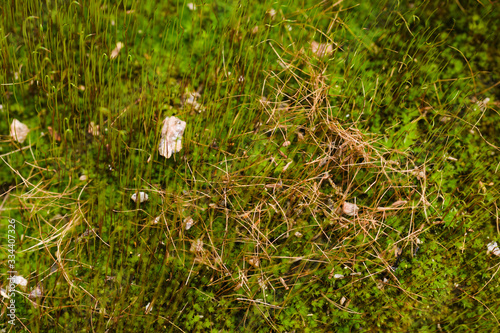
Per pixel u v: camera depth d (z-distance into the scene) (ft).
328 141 1.26
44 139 1.23
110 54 1.25
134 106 1.25
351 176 1.25
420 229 1.24
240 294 1.20
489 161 1.27
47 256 1.19
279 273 1.22
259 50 1.28
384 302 1.22
